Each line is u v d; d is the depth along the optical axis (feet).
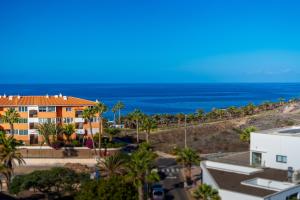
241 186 212.43
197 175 315.58
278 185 213.87
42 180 250.16
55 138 385.91
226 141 450.30
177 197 266.36
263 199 189.98
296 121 522.47
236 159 277.44
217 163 256.11
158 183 297.53
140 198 213.87
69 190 258.16
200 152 411.34
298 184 211.41
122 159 258.57
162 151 419.13
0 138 286.87
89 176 269.03
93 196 209.87
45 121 408.67
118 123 573.74
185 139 439.63
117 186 211.61
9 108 399.44
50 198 260.01
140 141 456.86
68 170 264.31
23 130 407.23
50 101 422.00
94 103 428.15
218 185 214.07
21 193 272.10
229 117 622.95
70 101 424.87
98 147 381.81
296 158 244.83
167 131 501.56
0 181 272.10
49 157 366.84
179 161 294.05
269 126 503.61
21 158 305.12
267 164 255.70
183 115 600.39
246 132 354.13
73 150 371.97
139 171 211.82
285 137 248.52
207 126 522.06
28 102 413.18
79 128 415.03
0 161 277.44
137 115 484.74
